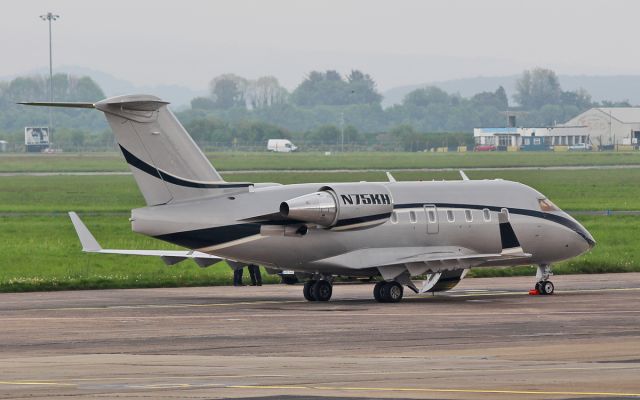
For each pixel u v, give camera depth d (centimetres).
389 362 6172
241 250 9756
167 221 9556
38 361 6303
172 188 9619
